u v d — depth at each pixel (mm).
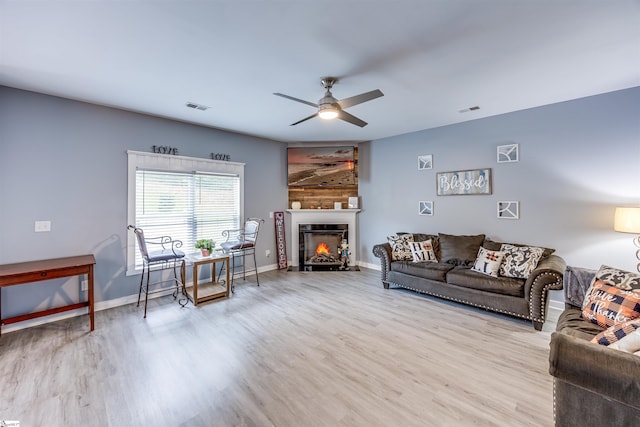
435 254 4324
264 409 1841
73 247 3287
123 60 2408
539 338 2785
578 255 3406
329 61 2451
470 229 4328
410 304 3705
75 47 2197
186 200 4281
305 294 4109
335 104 2650
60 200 3197
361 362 2375
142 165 3795
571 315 2303
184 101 3377
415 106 3629
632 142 3045
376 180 5586
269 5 1733
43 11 1754
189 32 2018
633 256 3068
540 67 2582
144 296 3863
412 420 1745
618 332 1622
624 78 2818
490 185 4078
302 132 4957
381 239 5547
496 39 2131
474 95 3260
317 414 1797
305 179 5656
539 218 3684
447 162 4551
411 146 5012
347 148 5633
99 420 1748
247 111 3754
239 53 2312
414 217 5016
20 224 2965
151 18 1852
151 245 3939
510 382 2111
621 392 1243
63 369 2262
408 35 2078
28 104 2998
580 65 2543
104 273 3514
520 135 3805
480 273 3475
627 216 2812
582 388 1392
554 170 3555
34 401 1903
